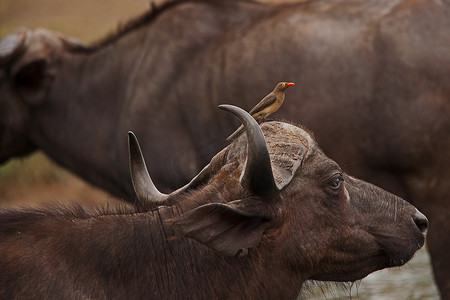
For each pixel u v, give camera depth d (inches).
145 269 681.6
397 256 763.4
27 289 642.2
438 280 1120.8
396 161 1114.1
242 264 703.7
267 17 1237.1
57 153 1482.5
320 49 1146.7
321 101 1134.4
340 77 1127.6
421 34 1104.8
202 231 629.6
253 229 669.3
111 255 677.3
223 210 636.7
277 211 682.2
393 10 1138.0
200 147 1270.9
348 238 738.8
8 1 3934.5
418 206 1122.7
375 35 1124.5
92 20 3444.9
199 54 1278.3
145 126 1310.3
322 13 1183.6
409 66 1096.2
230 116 1230.9
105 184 1448.1
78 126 1434.5
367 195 762.2
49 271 652.1
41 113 1464.1
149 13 1407.5
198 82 1262.3
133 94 1333.7
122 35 1419.8
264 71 1183.6
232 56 1224.8
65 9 3703.3
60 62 1456.7
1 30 3238.2
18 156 1531.7
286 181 668.7
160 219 699.4
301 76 1150.3
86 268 665.6
